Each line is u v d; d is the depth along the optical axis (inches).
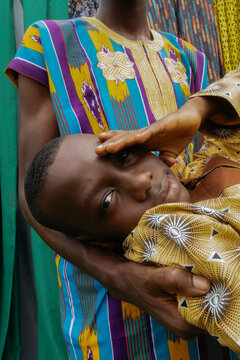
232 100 33.1
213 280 25.1
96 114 40.8
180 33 84.7
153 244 28.1
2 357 80.6
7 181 74.0
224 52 90.7
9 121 73.5
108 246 34.1
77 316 42.1
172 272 25.7
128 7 44.4
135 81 42.9
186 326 27.1
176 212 28.2
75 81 40.4
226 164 34.4
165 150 33.8
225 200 29.6
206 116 34.4
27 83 40.8
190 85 50.0
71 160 30.7
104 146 29.2
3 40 72.2
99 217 30.4
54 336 72.7
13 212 74.1
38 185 31.8
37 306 81.5
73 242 34.9
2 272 77.8
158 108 43.4
